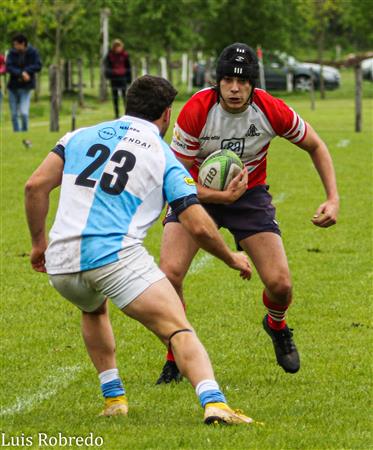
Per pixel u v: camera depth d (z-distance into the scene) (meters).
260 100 21.48
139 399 20.66
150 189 17.58
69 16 125.62
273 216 22.28
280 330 22.58
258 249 21.91
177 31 135.50
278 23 141.62
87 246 17.28
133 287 17.14
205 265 34.66
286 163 60.12
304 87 144.12
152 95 18.23
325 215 21.42
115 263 17.19
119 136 17.95
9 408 20.08
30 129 83.00
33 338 25.98
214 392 17.12
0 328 27.00
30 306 29.42
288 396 20.89
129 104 18.34
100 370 19.39
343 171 56.66
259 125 21.61
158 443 16.91
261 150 22.06
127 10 133.88
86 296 18.00
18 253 36.75
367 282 32.16
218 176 21.08
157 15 131.88
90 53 136.50
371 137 74.69
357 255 36.22
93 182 17.58
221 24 142.00
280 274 21.64
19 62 79.06
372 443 17.41
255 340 25.80
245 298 30.25
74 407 20.17
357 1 153.88
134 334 26.39
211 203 21.34
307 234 39.84
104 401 20.53
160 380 22.14
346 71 188.50
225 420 17.23
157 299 17.12
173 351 17.11
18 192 49.84
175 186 17.52
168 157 17.80
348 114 100.00
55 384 21.98
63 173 17.97
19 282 32.41
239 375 22.72
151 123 18.22
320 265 34.66
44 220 18.44
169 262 21.39
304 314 28.25
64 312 28.80
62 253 17.52
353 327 26.94
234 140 21.67
